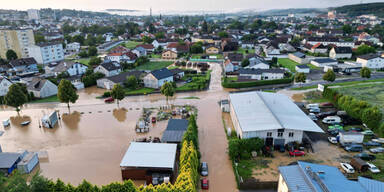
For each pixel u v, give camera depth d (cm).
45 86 7694
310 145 4409
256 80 8800
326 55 13675
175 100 7269
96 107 6750
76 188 2870
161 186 2898
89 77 8938
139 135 5044
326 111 6162
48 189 2822
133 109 6550
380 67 10881
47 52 13288
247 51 15462
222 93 7950
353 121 5403
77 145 4684
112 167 3988
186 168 3175
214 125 5500
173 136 4438
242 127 4359
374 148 4316
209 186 3509
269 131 4331
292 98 7256
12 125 5656
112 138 4938
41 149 4559
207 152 4384
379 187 2647
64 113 6328
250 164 3972
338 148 4444
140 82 8800
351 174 3675
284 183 2812
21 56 14225
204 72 10631
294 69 10781
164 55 14338
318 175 2697
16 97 6106
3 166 3731
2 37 13725
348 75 9831
